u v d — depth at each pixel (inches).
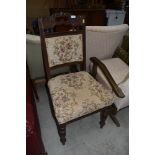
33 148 33.8
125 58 68.8
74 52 53.9
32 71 66.6
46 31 48.7
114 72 62.2
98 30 61.6
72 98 46.4
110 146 55.4
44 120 63.4
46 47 48.7
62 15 48.3
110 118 64.6
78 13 118.9
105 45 69.6
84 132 59.5
